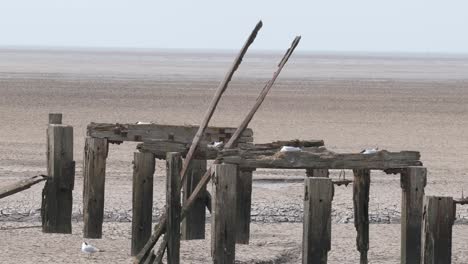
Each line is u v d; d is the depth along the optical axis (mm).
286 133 106312
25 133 98875
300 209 57656
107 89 192125
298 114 134125
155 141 43000
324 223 36844
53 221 46781
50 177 46438
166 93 182125
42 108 134875
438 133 110375
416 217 40031
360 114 136500
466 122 126875
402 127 117062
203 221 47938
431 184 69625
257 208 57531
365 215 43688
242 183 47469
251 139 47562
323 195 36812
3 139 92188
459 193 65875
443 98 183125
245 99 167750
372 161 39906
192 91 191875
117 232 50375
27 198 57938
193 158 40906
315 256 36938
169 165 38781
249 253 46188
